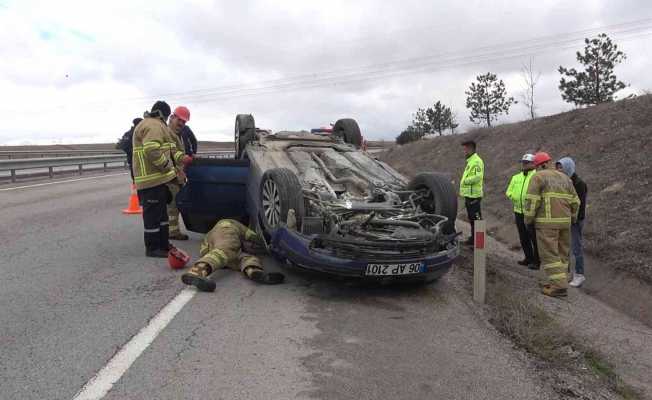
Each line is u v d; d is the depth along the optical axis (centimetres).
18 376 328
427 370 368
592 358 426
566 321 523
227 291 531
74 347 375
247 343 397
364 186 668
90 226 861
